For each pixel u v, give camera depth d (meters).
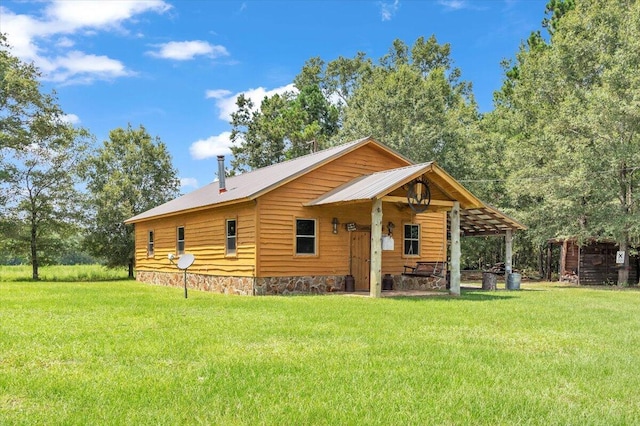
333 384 4.80
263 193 15.13
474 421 3.92
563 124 24.39
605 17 26.36
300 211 16.08
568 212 23.25
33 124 28.41
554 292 17.67
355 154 17.47
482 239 32.72
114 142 33.31
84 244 30.83
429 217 19.12
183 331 7.66
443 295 15.17
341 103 48.62
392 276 17.98
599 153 22.77
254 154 39.25
